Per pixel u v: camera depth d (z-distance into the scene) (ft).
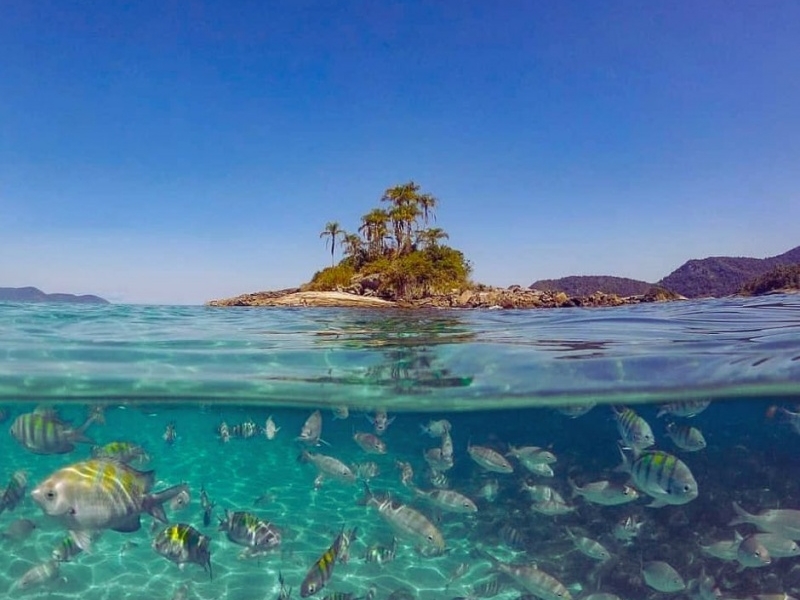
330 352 5.74
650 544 4.83
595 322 8.68
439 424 4.80
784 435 7.74
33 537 5.03
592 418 8.25
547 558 4.75
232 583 4.47
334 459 3.88
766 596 3.82
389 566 4.73
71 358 5.41
